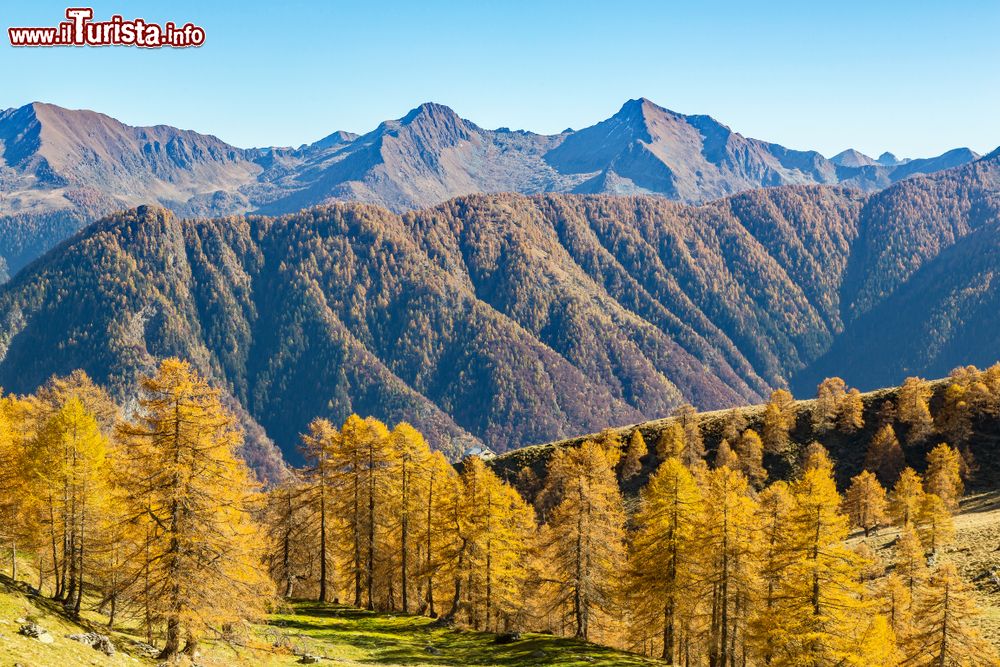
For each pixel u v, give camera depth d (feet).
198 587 102.27
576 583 173.47
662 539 158.81
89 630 111.75
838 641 126.21
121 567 106.42
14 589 115.44
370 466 187.42
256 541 128.47
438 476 198.49
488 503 181.68
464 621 187.73
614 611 178.81
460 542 180.96
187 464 103.09
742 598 156.97
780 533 153.38
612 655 157.48
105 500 127.13
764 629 136.15
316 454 188.55
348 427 188.14
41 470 128.26
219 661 113.60
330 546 197.47
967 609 161.48
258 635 135.44
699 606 165.58
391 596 199.62
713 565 152.15
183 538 102.68
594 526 173.37
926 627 166.61
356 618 174.40
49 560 148.97
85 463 128.98
